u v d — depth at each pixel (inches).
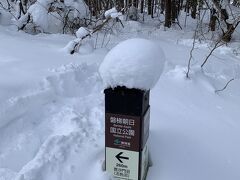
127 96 69.0
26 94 107.0
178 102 117.8
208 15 332.2
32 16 217.5
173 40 245.4
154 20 387.9
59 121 100.4
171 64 154.2
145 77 67.8
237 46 220.4
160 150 90.1
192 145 93.7
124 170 75.5
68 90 118.1
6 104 97.0
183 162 87.1
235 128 105.3
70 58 149.4
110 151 74.6
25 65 131.3
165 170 84.2
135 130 71.3
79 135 92.4
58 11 222.4
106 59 71.1
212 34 241.8
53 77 118.9
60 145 87.5
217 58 185.0
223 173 85.2
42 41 179.0
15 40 169.8
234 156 91.5
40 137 92.6
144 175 80.4
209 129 102.7
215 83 140.5
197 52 194.4
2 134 91.0
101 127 98.2
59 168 80.7
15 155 84.8
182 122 104.3
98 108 108.9
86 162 83.6
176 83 133.1
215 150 93.0
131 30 272.1
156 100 117.5
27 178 75.7
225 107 119.3
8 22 228.5
